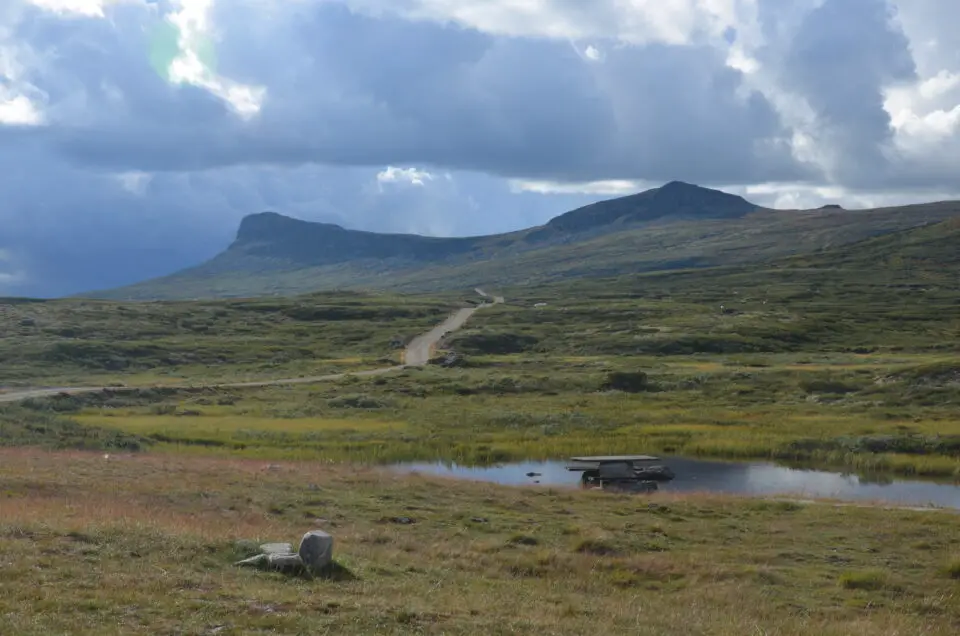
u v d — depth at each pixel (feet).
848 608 77.51
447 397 336.90
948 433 223.10
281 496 123.54
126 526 81.05
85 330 561.43
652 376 373.40
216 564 71.56
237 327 641.81
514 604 68.69
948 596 82.58
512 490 144.56
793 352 520.01
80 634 50.60
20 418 223.10
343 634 54.95
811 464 209.97
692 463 211.41
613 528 113.70
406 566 80.38
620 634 61.21
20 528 76.23
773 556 99.09
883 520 122.83
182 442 228.02
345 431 250.16
